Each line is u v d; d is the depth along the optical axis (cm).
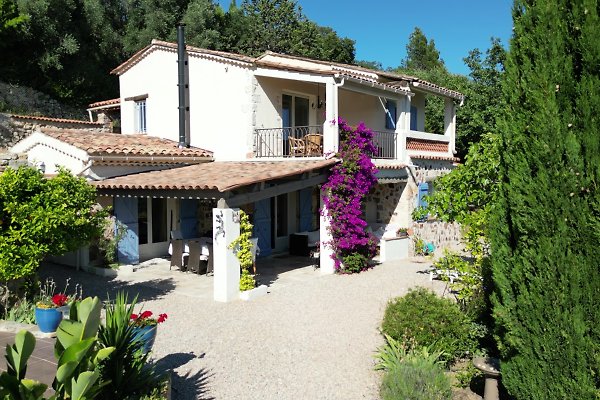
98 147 1330
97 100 2697
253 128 1469
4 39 2180
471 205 976
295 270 1376
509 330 461
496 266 478
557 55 430
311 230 1814
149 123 1734
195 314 941
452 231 1802
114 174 1366
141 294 1090
